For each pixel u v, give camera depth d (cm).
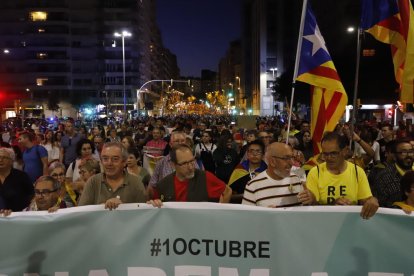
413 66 588
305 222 380
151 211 393
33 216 397
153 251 392
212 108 15012
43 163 920
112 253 394
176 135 716
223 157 882
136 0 9700
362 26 632
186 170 460
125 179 462
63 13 9088
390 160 560
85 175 631
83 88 9250
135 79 9644
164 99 12119
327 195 423
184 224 390
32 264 396
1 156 564
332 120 609
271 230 382
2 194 568
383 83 3425
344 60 3859
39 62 8975
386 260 375
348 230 377
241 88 13462
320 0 7238
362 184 421
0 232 396
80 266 396
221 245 387
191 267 389
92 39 9381
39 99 8762
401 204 435
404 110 941
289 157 426
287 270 380
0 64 8950
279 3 9769
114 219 395
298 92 4772
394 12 614
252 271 383
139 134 1662
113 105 9325
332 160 418
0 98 5919
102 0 9394
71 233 396
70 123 1141
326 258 379
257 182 444
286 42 9756
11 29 8981
